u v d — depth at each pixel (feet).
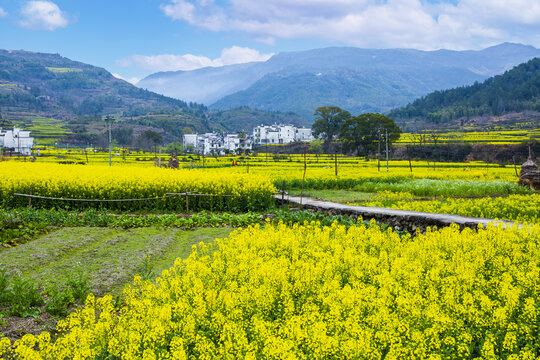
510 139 355.56
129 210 70.33
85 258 40.47
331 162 259.80
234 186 74.84
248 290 23.27
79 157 287.69
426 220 52.75
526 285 24.03
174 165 135.13
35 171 85.66
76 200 68.03
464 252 32.35
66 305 29.45
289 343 16.52
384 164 237.04
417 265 26.99
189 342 18.79
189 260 28.35
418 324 19.34
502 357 18.26
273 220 62.23
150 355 16.67
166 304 20.66
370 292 21.74
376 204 73.46
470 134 433.07
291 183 118.32
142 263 39.01
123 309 22.80
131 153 373.20
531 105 632.38
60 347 17.83
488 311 20.44
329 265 26.11
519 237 37.24
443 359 17.67
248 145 577.02
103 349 19.48
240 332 17.95
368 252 34.45
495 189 103.04
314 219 61.11
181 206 71.61
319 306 22.08
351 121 343.67
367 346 16.58
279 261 27.63
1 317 26.78
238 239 35.14
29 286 31.55
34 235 51.01
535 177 104.78
